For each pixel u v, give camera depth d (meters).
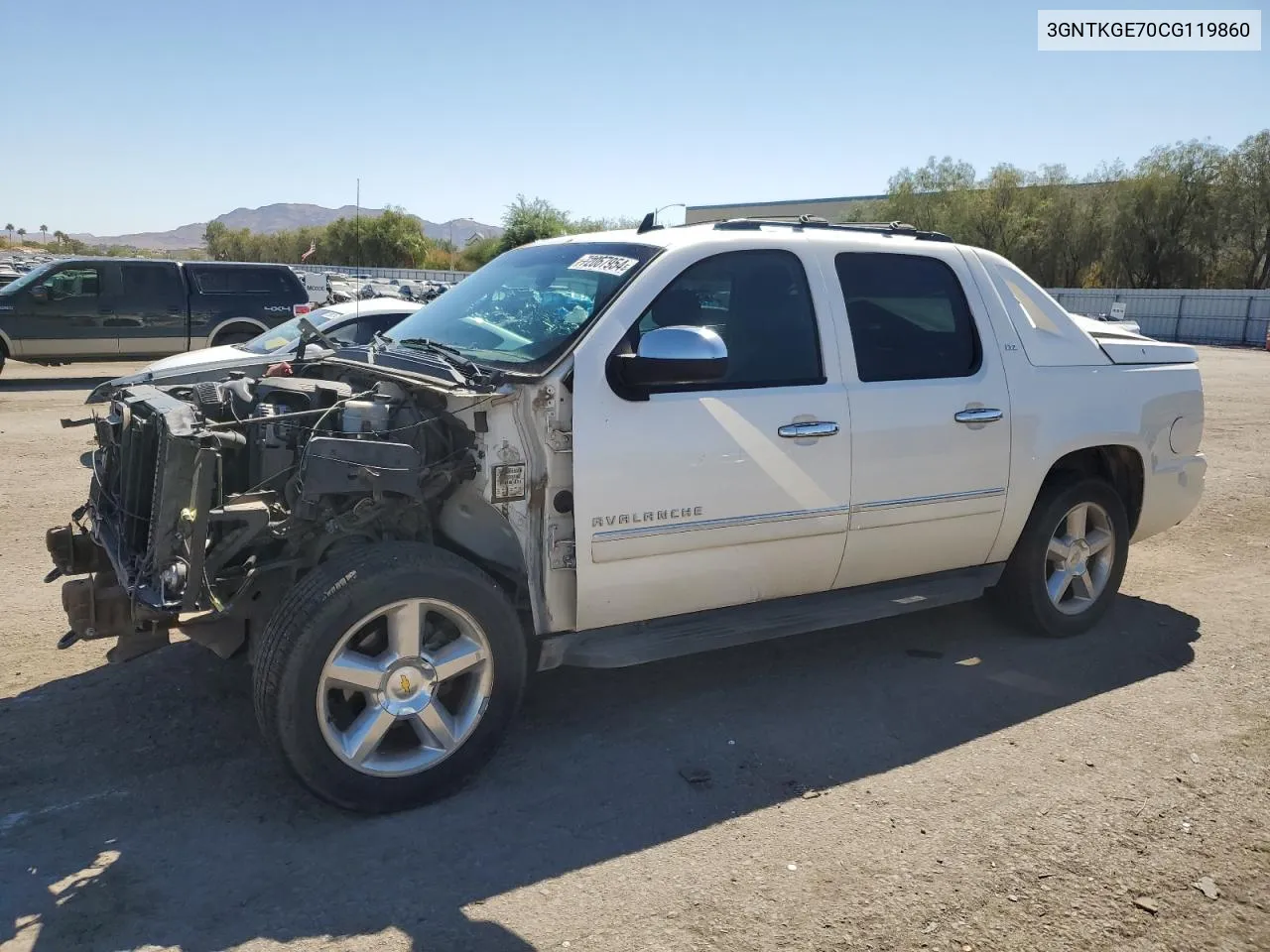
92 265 15.77
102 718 4.16
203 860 3.17
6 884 3.04
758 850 3.28
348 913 2.92
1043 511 5.00
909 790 3.67
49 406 13.33
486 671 3.59
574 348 3.71
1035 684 4.66
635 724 4.21
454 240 61.94
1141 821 3.47
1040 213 46.78
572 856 3.23
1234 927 2.92
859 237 4.53
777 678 4.71
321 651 3.24
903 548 4.54
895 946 2.81
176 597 3.26
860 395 4.28
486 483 3.61
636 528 3.78
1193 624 5.50
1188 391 5.54
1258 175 41.03
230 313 16.61
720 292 4.09
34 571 5.99
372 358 4.17
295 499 3.49
